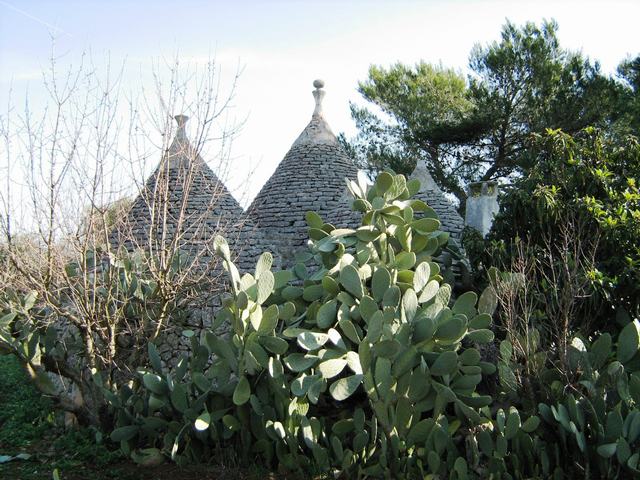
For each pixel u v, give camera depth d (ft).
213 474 22.79
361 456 22.33
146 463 23.67
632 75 77.66
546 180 29.81
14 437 27.14
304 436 22.04
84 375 28.94
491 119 75.56
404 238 26.27
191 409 23.48
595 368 22.82
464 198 79.71
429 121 81.15
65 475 23.00
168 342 30.63
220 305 31.99
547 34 78.54
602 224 26.94
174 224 34.17
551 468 22.07
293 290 25.71
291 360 21.85
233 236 34.19
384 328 21.62
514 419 21.33
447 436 21.85
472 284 29.94
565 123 73.56
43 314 30.96
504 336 28.71
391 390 21.67
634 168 29.43
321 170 38.37
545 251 27.07
